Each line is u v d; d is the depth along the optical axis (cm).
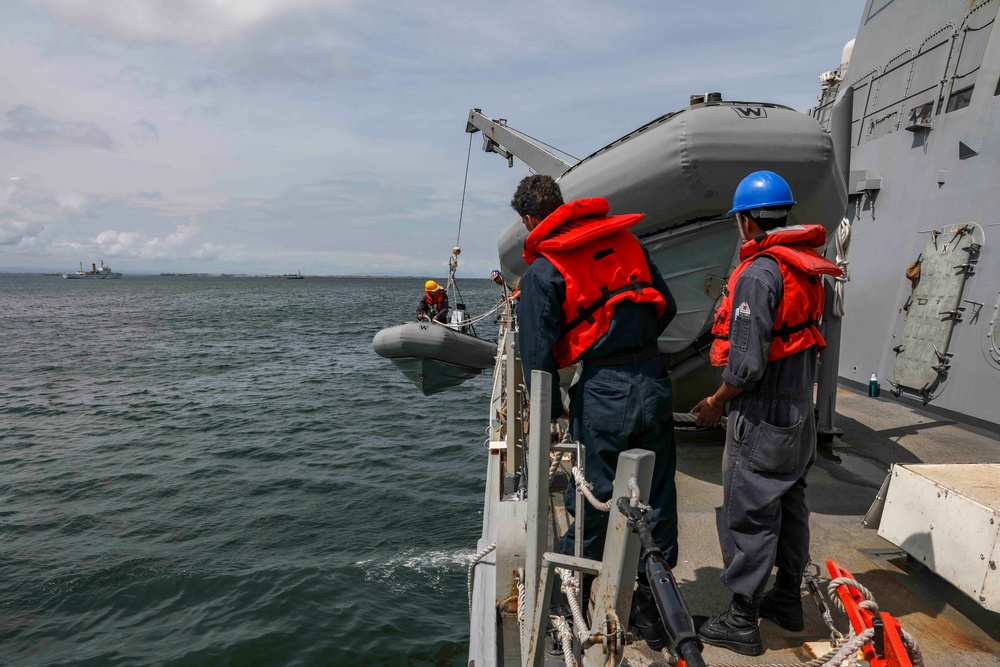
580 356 196
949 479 234
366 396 1933
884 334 600
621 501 120
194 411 1717
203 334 4112
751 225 212
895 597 243
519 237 489
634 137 373
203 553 800
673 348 419
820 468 399
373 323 5109
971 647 211
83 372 2467
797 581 215
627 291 192
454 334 977
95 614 663
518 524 221
